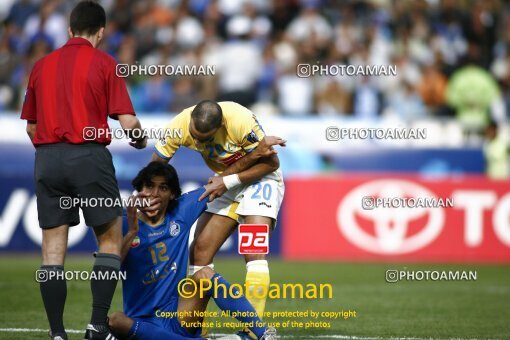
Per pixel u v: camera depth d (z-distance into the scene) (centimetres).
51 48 5712
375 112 5431
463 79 5684
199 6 5816
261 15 5856
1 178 4050
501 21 6122
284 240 4162
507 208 4134
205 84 5350
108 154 1777
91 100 1759
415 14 6009
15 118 4838
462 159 4903
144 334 1716
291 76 5469
